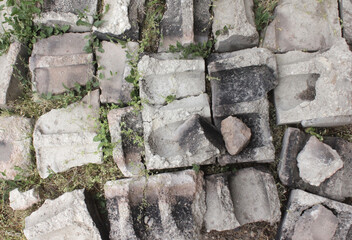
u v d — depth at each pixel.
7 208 1.54
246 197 1.36
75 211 1.38
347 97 1.27
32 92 1.56
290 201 1.34
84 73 1.51
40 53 1.53
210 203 1.36
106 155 1.44
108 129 1.46
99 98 1.50
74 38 1.54
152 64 1.38
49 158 1.48
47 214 1.42
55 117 1.50
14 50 1.52
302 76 1.38
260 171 1.36
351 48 1.43
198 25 1.48
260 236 1.41
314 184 1.33
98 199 1.49
